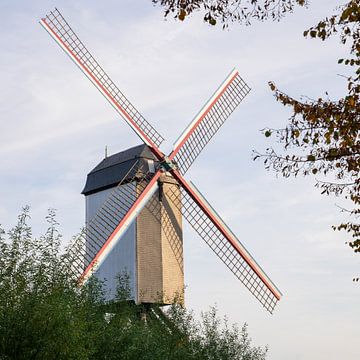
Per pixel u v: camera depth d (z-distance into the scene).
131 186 52.31
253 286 55.50
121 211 52.12
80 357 24.81
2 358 23.11
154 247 51.59
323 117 17.77
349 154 18.30
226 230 54.84
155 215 52.16
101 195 55.09
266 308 55.94
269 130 18.42
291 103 18.11
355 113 17.55
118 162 54.56
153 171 53.19
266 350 48.41
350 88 17.59
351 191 19.27
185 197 54.25
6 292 24.31
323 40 17.47
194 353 42.22
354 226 20.56
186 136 55.72
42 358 23.33
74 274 28.31
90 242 50.78
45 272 26.23
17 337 23.31
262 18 16.86
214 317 46.47
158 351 34.31
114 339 31.02
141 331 33.75
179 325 42.59
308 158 18.58
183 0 16.36
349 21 16.86
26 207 25.67
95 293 32.34
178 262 52.88
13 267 24.80
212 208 54.62
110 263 51.78
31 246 25.67
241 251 55.19
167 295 50.47
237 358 46.53
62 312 24.25
